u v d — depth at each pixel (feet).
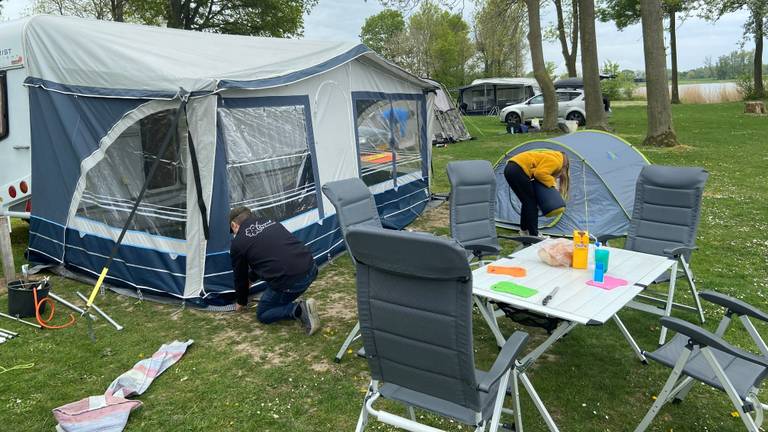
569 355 13.35
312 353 13.76
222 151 16.30
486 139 59.36
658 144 45.98
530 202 20.22
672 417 10.80
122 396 11.57
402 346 8.18
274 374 12.74
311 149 20.57
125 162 17.31
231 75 16.47
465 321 7.47
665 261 12.99
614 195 21.67
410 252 7.41
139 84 16.34
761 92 104.83
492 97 103.40
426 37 157.69
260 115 17.97
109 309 16.74
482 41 128.26
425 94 30.53
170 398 11.80
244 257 14.92
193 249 16.51
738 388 8.96
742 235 22.63
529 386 9.43
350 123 23.17
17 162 20.24
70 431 10.28
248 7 75.25
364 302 8.32
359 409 11.26
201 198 16.12
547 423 9.41
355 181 15.49
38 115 18.83
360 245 7.86
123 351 14.03
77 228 18.75
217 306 16.63
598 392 11.72
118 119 17.07
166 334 14.99
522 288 11.09
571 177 22.47
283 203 19.11
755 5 92.73
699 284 17.60
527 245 15.51
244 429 10.68
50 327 15.43
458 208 17.22
